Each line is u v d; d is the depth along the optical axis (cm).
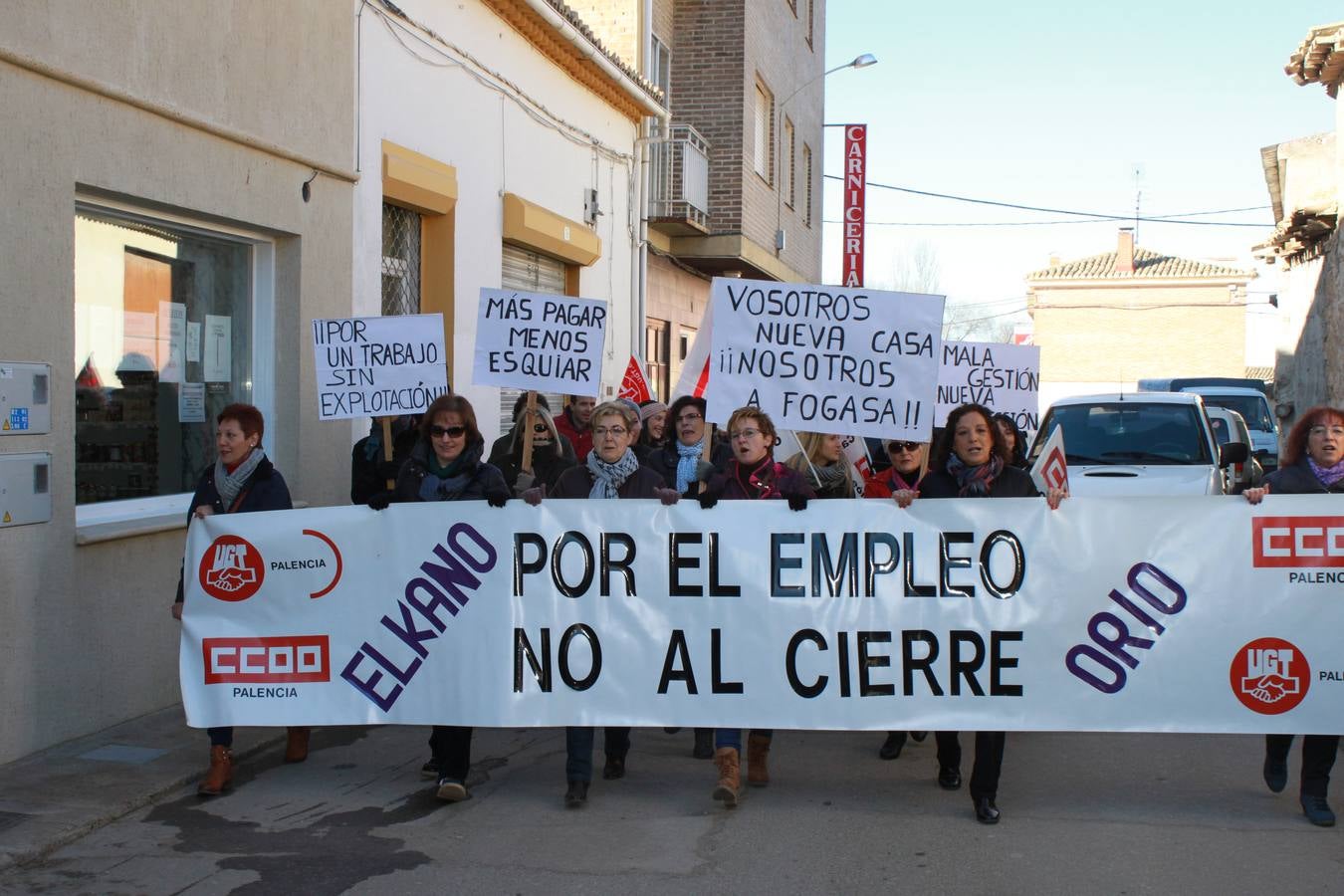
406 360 795
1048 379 5981
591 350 782
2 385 638
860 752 729
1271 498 601
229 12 811
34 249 657
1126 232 5953
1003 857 539
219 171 802
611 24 1780
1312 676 599
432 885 509
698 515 620
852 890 502
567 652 621
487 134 1242
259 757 695
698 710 618
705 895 498
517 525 623
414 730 762
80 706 699
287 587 629
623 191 1680
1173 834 570
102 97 700
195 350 848
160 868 526
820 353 679
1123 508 607
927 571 614
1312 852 547
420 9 1089
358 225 993
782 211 2438
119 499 775
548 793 634
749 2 2058
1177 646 606
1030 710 609
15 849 527
